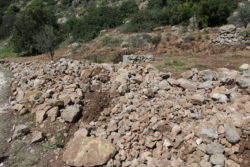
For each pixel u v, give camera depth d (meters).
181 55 13.50
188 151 3.99
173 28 21.81
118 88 6.70
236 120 4.24
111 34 24.28
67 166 4.57
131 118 5.24
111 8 30.72
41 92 7.35
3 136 5.82
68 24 30.42
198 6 23.64
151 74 7.34
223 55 11.76
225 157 3.74
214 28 18.92
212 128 4.17
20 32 25.23
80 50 20.98
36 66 11.57
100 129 5.27
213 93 5.48
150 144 4.36
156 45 17.47
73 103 6.44
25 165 4.78
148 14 25.34
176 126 4.49
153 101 5.77
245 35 14.80
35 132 5.66
